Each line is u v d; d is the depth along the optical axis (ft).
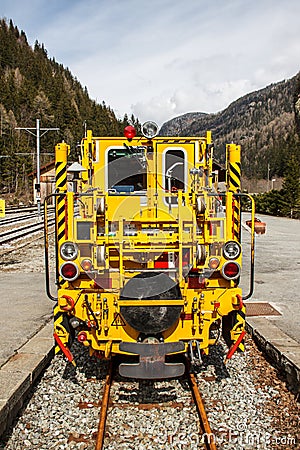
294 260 55.93
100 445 14.61
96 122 398.62
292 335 25.20
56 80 515.91
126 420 16.52
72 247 18.06
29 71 536.42
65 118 395.96
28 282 41.01
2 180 315.78
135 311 17.15
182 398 18.26
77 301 18.33
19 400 17.06
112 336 18.17
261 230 89.76
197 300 18.31
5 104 409.49
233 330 19.16
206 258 18.42
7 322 27.40
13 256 57.21
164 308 17.15
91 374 20.68
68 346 19.03
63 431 15.84
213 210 19.40
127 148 21.95
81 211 19.08
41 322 27.40
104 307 18.03
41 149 364.79
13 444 15.06
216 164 22.61
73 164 20.45
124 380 20.06
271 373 20.88
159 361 17.25
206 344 18.37
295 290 38.04
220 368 21.30
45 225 19.02
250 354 23.32
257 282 41.63
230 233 18.81
